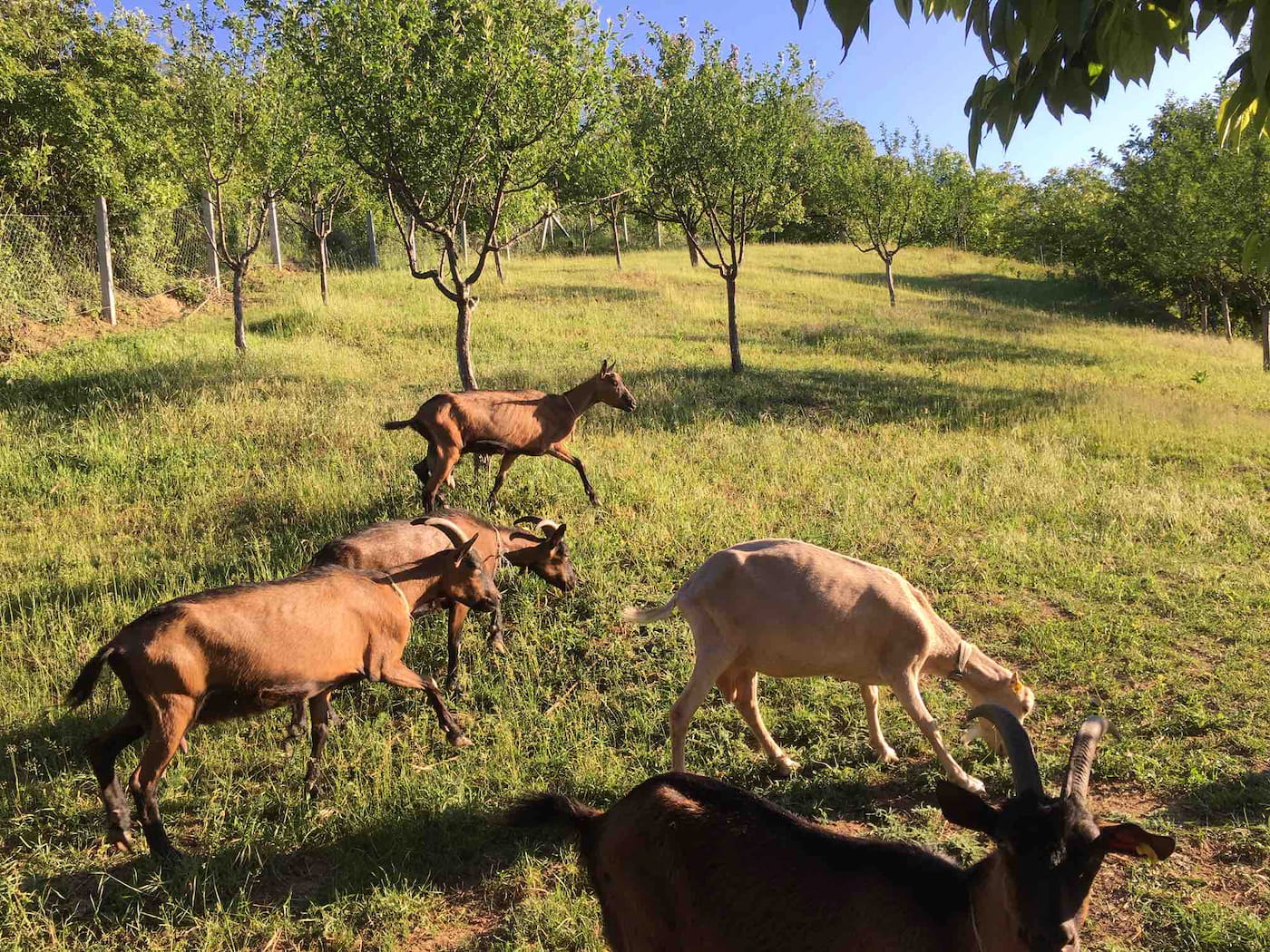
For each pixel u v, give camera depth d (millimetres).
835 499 11211
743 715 6316
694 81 17484
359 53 11336
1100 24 2889
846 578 5887
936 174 30594
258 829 5727
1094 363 21953
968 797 2793
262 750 6629
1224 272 25719
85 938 4902
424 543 7750
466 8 11547
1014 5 2619
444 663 7855
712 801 3383
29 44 18984
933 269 39406
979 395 17000
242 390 14586
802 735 6738
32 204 19328
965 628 8180
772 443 13273
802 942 3062
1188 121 26094
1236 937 4473
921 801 5949
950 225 31672
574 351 19234
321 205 22188
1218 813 5586
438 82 11359
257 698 5676
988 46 2709
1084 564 9438
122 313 19703
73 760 6480
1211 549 9984
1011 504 11250
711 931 3207
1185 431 14891
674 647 7816
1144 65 2822
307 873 5430
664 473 11938
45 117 18344
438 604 7297
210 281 22719
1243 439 14461
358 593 6199
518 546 8320
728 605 5938
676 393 15969
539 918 4875
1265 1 2422
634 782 6160
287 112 16609
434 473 10211
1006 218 47000
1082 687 7184
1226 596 8680
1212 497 11633
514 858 5461
